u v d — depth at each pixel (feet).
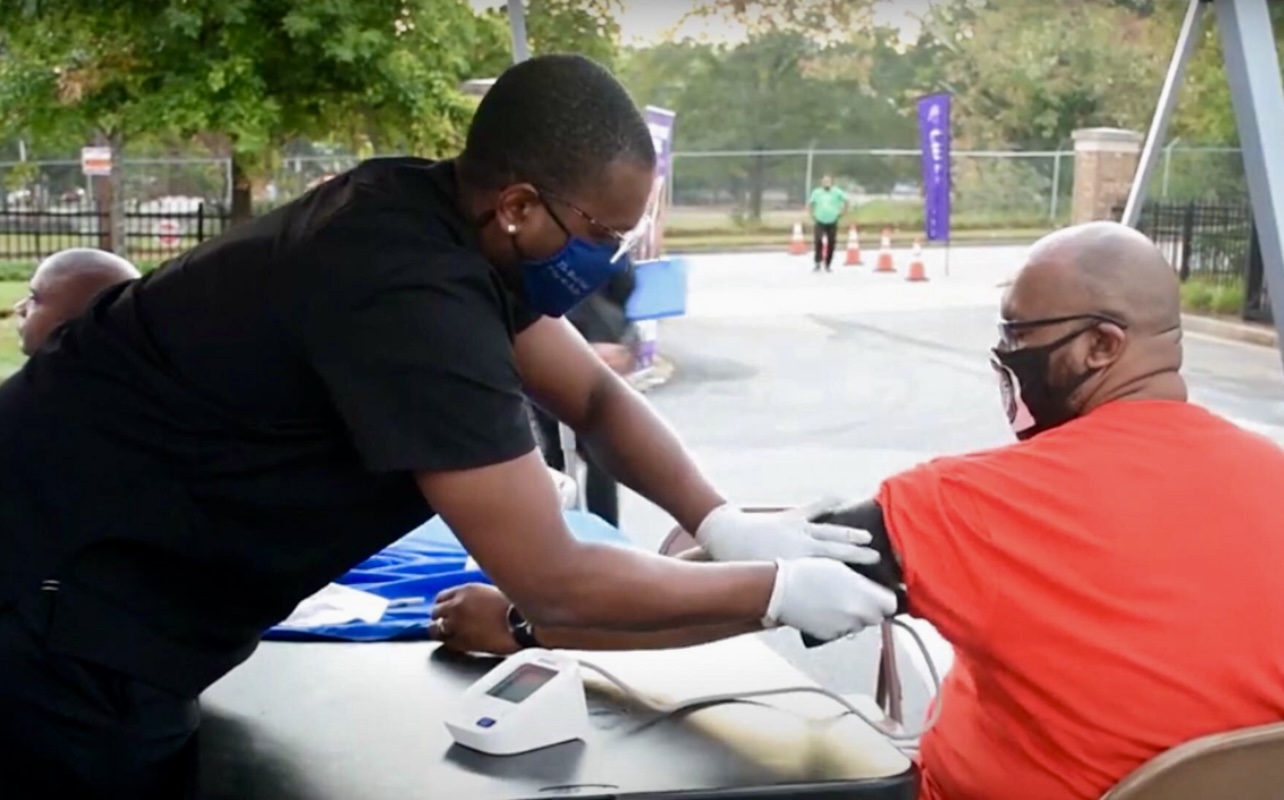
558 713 4.75
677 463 6.07
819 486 16.61
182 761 4.88
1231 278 20.01
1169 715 4.82
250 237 4.85
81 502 4.70
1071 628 4.91
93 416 4.76
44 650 4.63
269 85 19.54
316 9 18.80
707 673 5.52
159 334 4.76
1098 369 5.38
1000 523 5.06
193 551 4.74
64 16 18.49
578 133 4.68
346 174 5.01
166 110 18.94
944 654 8.84
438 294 4.52
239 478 4.69
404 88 19.47
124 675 4.69
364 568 7.07
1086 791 4.98
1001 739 5.24
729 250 40.27
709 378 22.74
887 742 4.83
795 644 12.33
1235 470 5.05
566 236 4.83
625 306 11.62
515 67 4.86
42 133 19.86
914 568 5.14
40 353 5.11
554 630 5.12
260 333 4.59
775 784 4.40
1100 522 4.95
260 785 4.43
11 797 4.86
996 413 20.54
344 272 4.53
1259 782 4.60
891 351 24.80
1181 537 4.91
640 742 4.79
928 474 5.32
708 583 4.83
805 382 22.40
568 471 11.25
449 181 4.92
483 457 4.51
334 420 4.66
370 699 5.24
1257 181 7.86
